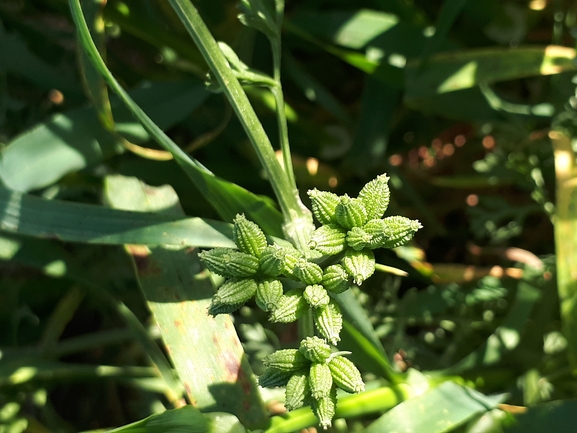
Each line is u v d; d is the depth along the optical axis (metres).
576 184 0.14
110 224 0.13
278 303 0.10
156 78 0.18
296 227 0.12
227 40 0.17
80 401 0.17
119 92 0.12
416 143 0.19
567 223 0.14
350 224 0.10
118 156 0.17
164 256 0.13
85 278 0.15
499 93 0.17
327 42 0.18
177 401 0.14
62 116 0.15
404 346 0.16
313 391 0.10
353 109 0.19
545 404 0.13
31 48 0.18
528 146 0.17
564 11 0.18
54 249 0.15
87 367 0.15
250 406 0.12
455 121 0.18
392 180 0.18
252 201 0.13
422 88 0.16
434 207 0.19
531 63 0.15
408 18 0.17
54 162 0.15
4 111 0.17
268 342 0.16
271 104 0.18
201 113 0.18
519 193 0.18
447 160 0.19
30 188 0.14
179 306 0.13
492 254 0.18
